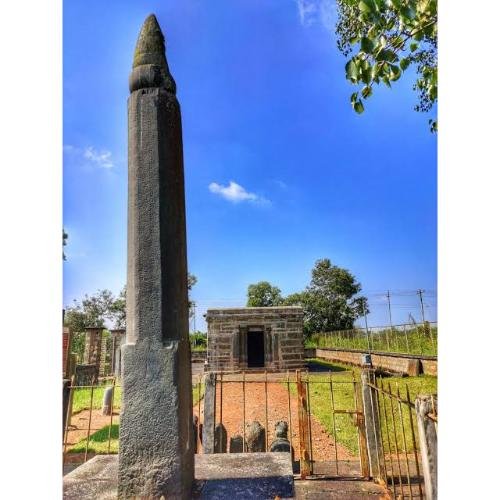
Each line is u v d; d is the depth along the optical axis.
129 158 3.35
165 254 3.19
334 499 4.36
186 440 3.22
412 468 5.24
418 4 3.87
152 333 3.12
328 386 13.14
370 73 4.10
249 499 3.11
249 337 24.45
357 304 37.38
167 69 3.48
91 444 7.59
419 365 15.14
